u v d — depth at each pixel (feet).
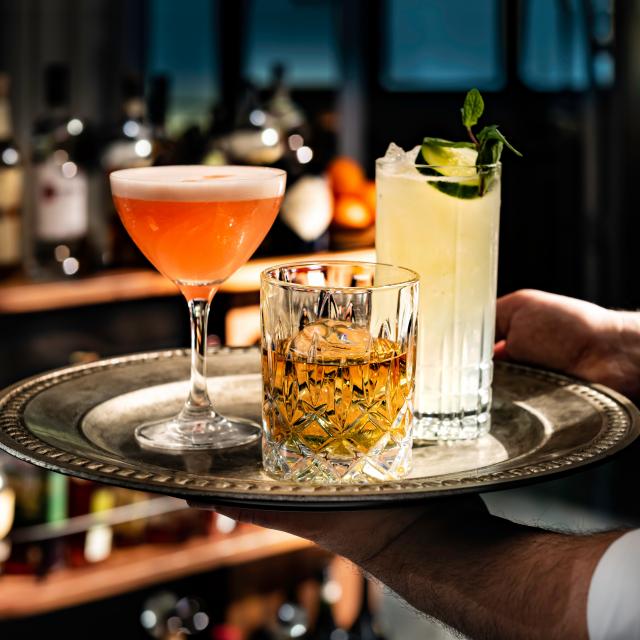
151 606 8.31
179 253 3.27
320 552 8.94
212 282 3.40
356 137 9.78
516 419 3.45
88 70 8.46
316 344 2.88
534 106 10.12
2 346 8.02
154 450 3.19
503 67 10.03
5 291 6.57
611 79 9.80
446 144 3.29
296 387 2.91
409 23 9.78
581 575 2.74
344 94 9.66
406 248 3.31
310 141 9.34
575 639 2.69
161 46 8.75
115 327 8.35
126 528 7.45
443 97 9.99
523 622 2.76
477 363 3.33
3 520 6.98
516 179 9.98
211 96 9.00
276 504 2.45
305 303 2.88
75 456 2.75
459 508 3.16
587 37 9.76
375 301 2.89
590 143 9.98
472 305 3.32
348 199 7.91
